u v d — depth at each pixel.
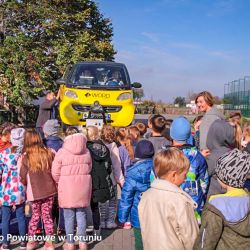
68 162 5.41
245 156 3.10
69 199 5.40
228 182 3.06
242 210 2.93
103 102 12.27
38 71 23.89
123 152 6.92
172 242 3.13
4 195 5.58
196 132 7.01
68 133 6.02
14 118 23.69
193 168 4.30
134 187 4.76
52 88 24.66
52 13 25.52
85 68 13.17
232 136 4.80
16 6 24.44
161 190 3.27
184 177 3.47
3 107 23.47
